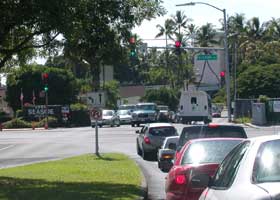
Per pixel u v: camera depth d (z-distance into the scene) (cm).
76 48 2206
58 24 1925
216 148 1477
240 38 13950
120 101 12988
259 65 11525
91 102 3744
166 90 12775
